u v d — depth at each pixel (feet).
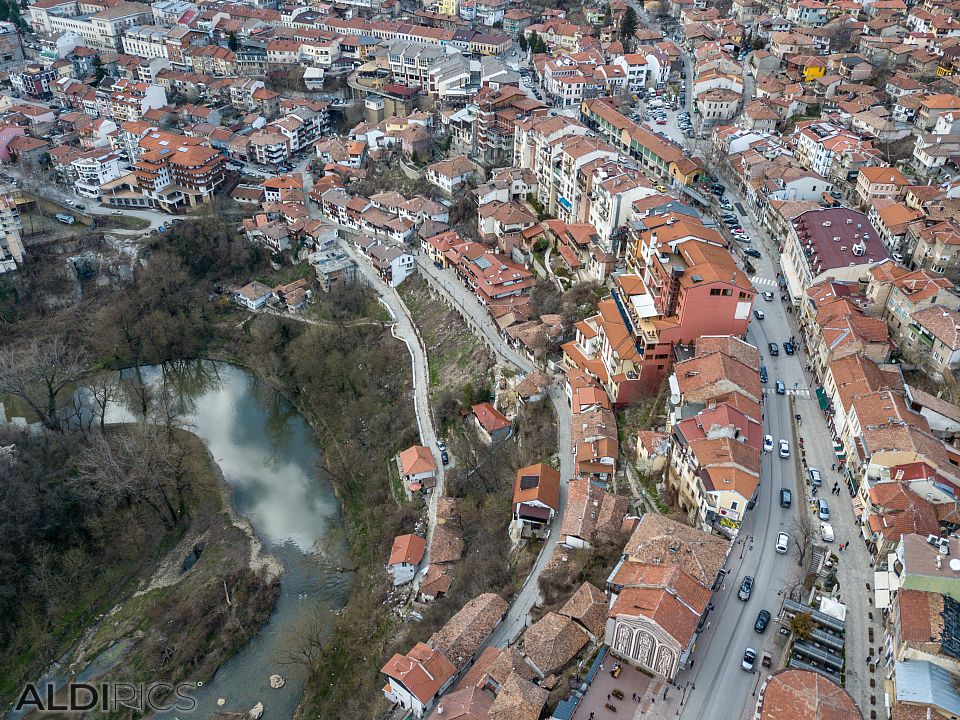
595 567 331.36
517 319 520.83
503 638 321.52
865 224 491.72
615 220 520.83
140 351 586.45
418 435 472.85
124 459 432.25
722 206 593.83
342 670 346.54
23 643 369.71
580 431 407.85
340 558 419.74
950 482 325.21
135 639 377.50
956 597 263.08
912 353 407.64
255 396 556.92
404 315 595.88
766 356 433.07
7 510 397.39
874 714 252.62
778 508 335.47
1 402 537.24
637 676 274.77
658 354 418.92
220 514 448.24
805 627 274.16
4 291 603.67
